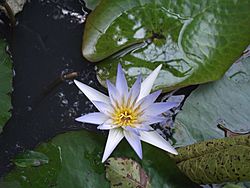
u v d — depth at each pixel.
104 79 0.52
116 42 0.51
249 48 0.54
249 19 0.52
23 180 0.46
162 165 0.47
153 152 0.48
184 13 0.52
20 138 0.51
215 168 0.47
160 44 0.52
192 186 0.48
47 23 0.55
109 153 0.45
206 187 0.50
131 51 0.52
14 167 0.48
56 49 0.54
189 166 0.48
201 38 0.52
